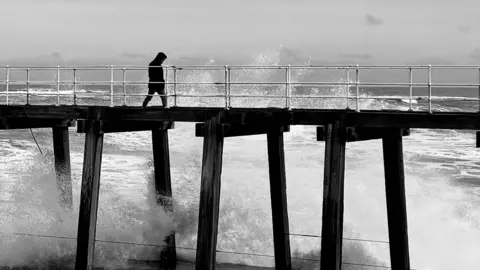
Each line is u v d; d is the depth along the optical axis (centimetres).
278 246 1538
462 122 1216
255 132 1464
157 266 1764
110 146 3195
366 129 1334
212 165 1362
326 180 1285
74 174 2341
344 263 1861
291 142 3228
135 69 1549
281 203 1520
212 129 1367
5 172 2356
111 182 2350
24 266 1733
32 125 1677
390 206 1322
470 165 2858
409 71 1297
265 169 2555
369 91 9419
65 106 1513
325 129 1295
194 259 1828
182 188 2111
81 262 1453
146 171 2512
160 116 1423
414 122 1241
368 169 2561
